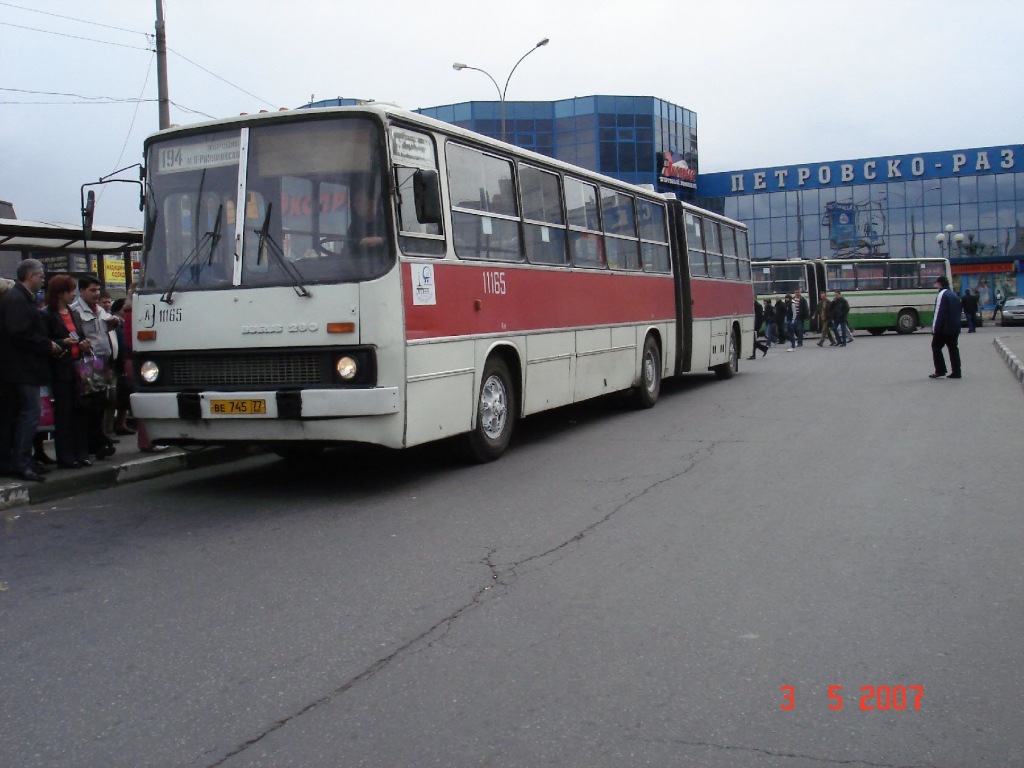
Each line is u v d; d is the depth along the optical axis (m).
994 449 10.16
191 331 8.34
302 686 4.30
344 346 7.89
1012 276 61.59
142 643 4.93
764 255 66.00
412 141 8.57
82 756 3.69
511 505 7.94
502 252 10.21
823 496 8.02
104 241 15.40
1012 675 4.28
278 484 9.22
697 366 17.38
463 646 4.74
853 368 22.38
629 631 4.90
